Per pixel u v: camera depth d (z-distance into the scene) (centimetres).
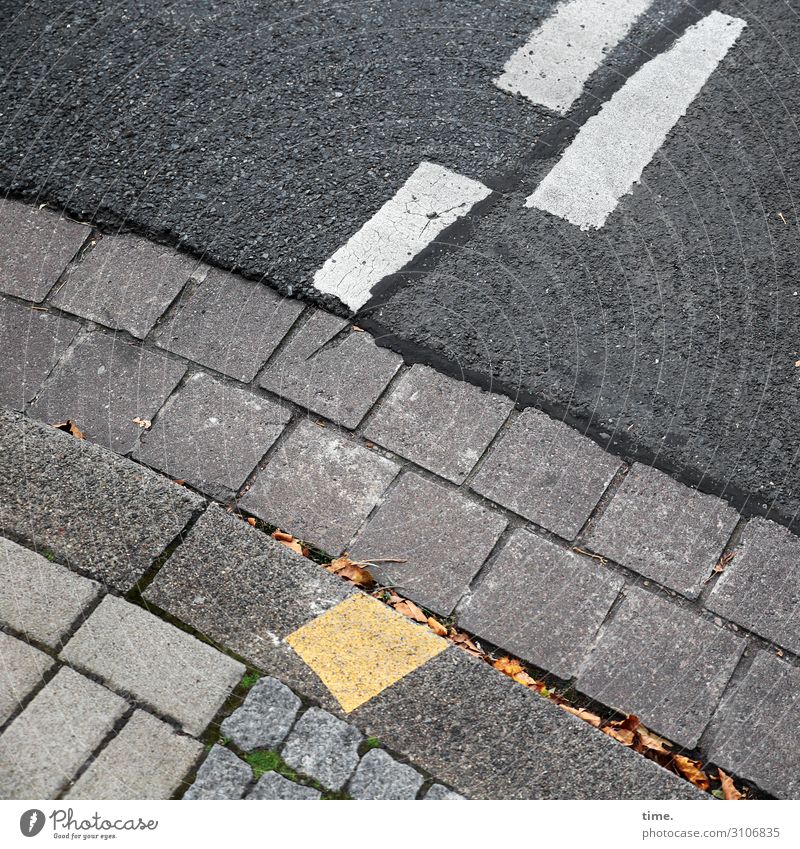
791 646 254
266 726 237
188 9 362
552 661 252
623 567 264
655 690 248
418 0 363
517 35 355
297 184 323
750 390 288
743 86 344
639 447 281
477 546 266
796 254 311
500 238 313
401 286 304
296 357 293
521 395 288
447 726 238
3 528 257
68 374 289
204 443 279
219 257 309
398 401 287
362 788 231
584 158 329
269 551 257
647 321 299
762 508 273
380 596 260
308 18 360
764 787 237
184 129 335
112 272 307
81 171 325
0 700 237
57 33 357
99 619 247
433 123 336
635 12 361
